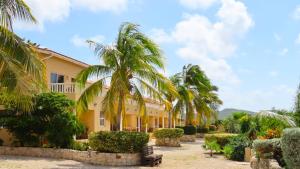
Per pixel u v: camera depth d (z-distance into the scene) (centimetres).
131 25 2020
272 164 1209
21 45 1350
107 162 1819
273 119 1691
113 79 1962
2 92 1581
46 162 1838
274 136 1578
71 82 2844
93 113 3005
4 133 2328
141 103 2073
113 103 1970
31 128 2119
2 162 1798
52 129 2072
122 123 2159
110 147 1841
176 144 3266
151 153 1995
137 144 1858
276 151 1229
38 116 2103
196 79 4591
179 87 3959
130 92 2042
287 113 1698
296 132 934
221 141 2497
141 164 1859
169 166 1850
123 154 1817
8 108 2114
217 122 6356
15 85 1310
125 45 1991
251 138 2220
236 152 2141
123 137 1839
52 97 2109
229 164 1941
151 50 2022
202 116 4622
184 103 4019
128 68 2006
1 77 1316
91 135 1894
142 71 1991
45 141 2169
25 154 2102
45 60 2722
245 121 2345
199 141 4266
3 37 1323
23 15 1328
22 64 1338
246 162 2042
